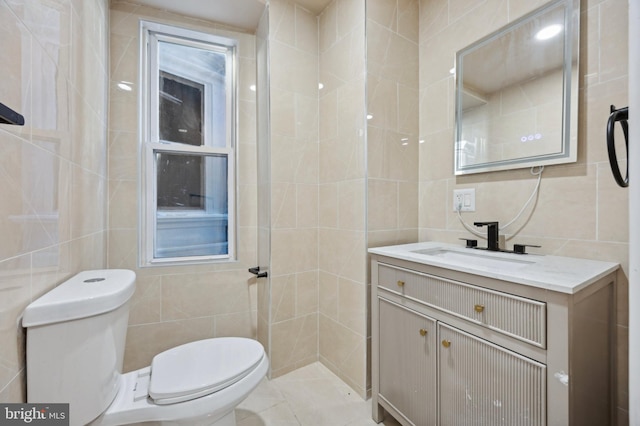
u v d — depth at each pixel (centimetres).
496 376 89
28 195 74
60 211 94
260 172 190
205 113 188
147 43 172
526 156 126
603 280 91
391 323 129
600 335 91
